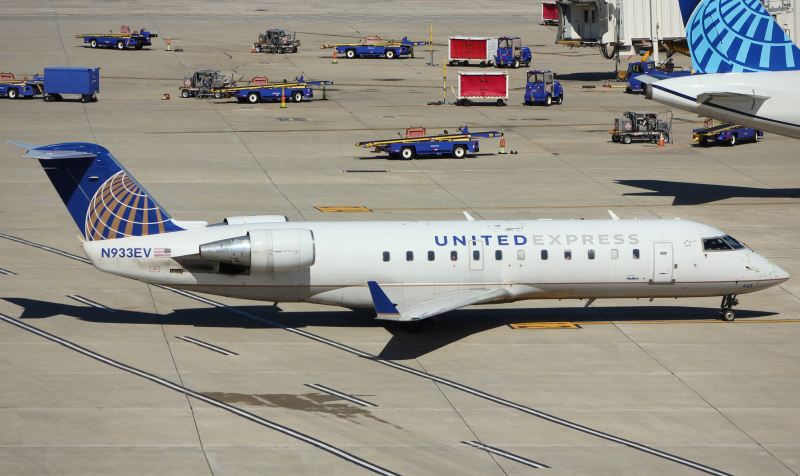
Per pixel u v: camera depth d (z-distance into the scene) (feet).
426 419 202.49
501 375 232.12
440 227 265.75
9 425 192.44
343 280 256.32
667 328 274.98
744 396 220.84
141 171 468.75
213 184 447.42
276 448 185.16
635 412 209.77
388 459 181.68
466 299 252.21
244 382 222.28
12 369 225.76
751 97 398.83
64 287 298.15
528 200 430.20
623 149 567.18
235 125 606.55
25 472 171.01
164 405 206.08
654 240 268.62
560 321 281.54
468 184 463.83
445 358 244.42
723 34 417.08
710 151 568.00
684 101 412.57
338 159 517.96
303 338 258.98
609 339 263.70
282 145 549.13
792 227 388.16
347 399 213.25
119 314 275.18
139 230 251.60
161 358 237.86
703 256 269.23
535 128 625.41
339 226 262.47
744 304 299.79
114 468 173.99
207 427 194.70
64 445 183.62
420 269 257.96
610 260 265.13
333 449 185.57
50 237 353.92
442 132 593.01
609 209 414.41
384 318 228.63
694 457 186.80
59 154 240.32
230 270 251.39
